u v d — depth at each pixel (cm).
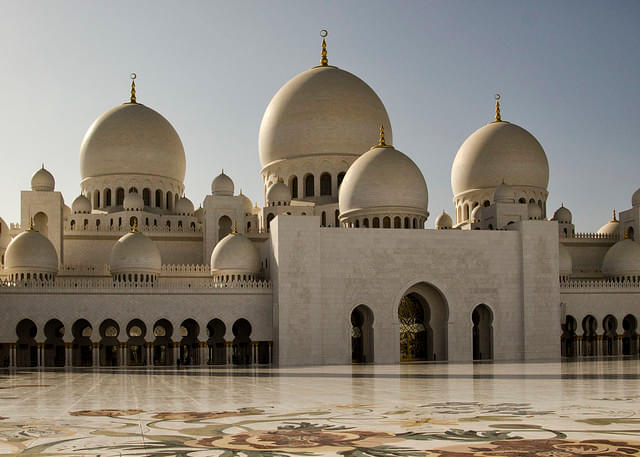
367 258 8669
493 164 11312
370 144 10744
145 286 8269
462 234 8956
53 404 3634
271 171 10938
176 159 11231
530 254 9088
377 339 8594
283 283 8356
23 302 8019
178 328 8294
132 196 10375
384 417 2884
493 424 2608
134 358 8906
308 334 8356
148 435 2439
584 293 9488
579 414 2923
